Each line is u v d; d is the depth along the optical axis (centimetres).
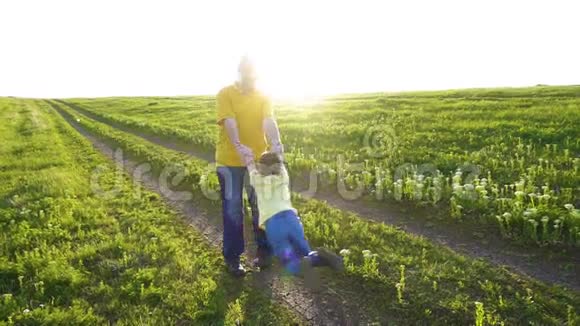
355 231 718
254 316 502
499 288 520
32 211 895
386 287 539
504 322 460
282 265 621
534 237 627
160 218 869
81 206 939
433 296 514
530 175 888
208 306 518
